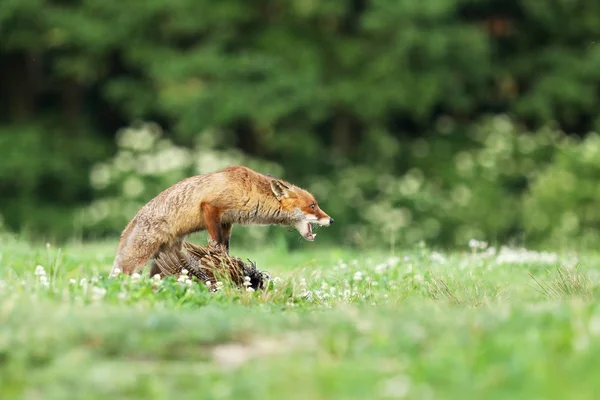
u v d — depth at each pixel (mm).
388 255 13117
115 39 25047
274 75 24094
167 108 24312
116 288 8562
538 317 6445
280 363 5773
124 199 23219
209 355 6074
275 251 14453
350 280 10398
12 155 24672
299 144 25188
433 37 24266
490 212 24266
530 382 5336
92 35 24734
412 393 5270
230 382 5543
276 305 8477
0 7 24391
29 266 10641
